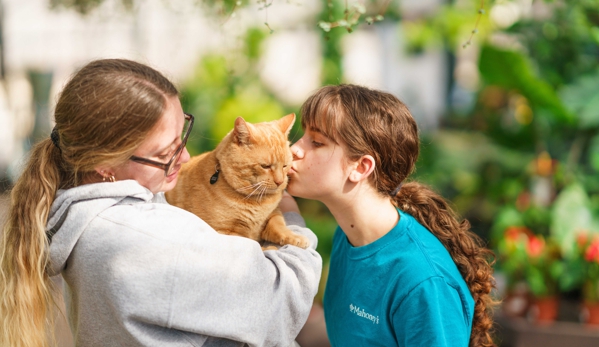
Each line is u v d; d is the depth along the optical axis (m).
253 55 4.48
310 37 5.49
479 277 1.66
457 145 4.63
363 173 1.56
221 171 1.93
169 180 1.52
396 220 1.62
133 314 1.24
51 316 1.40
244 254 1.33
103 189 1.33
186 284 1.25
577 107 3.83
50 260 1.33
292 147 1.67
